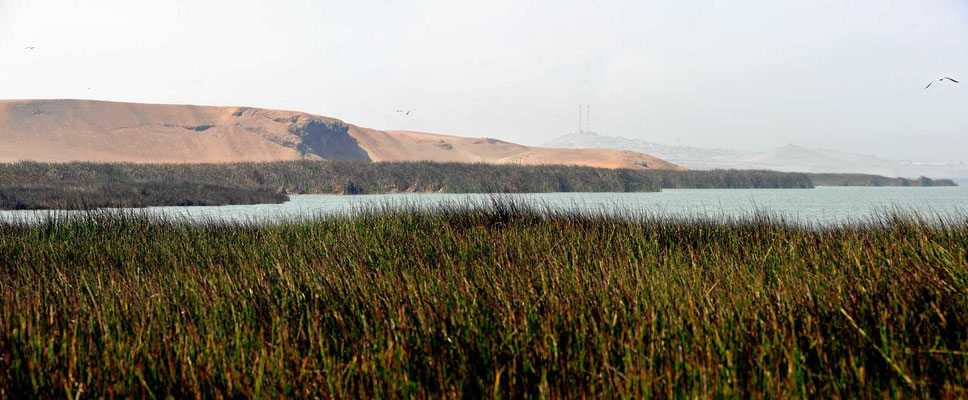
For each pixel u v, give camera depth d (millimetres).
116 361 2971
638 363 2789
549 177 48156
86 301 4090
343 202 29578
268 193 31000
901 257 4988
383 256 6414
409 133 124562
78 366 2965
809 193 48875
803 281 4293
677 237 8016
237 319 3725
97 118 83188
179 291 4586
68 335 3373
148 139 81938
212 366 2938
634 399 2572
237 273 5637
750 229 8602
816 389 2732
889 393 2629
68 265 6641
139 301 4219
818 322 3330
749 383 2697
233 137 85000
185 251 7590
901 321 3236
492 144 127375
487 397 2691
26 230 9852
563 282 4363
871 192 53188
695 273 4738
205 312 3838
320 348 3133
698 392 2596
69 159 74812
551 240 7570
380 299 3930
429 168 46750
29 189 26109
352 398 2691
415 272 5070
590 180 48938
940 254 4934
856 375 2734
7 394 2686
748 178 64000
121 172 41188
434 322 3471
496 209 10375
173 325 3592
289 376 2891
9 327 3340
